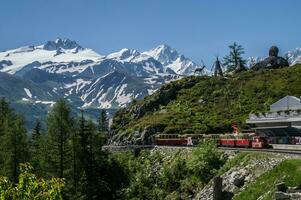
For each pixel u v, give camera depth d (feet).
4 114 357.61
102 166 289.33
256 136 256.32
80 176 265.13
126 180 286.25
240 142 262.06
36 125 421.18
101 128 606.55
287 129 306.35
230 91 469.98
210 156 214.07
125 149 345.51
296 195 134.82
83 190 258.98
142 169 290.97
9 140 274.16
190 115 425.28
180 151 271.28
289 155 170.40
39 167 282.97
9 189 65.87
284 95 424.46
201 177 208.44
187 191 209.87
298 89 428.56
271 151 190.70
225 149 223.92
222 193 175.83
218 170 205.67
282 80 463.42
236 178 176.45
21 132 280.51
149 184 258.16
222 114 412.36
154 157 299.99
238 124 370.94
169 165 262.88
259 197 149.79
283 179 146.41
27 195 65.92
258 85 466.70
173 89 510.58
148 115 474.49
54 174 267.59
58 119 274.77
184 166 229.86
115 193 276.62
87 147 282.77
